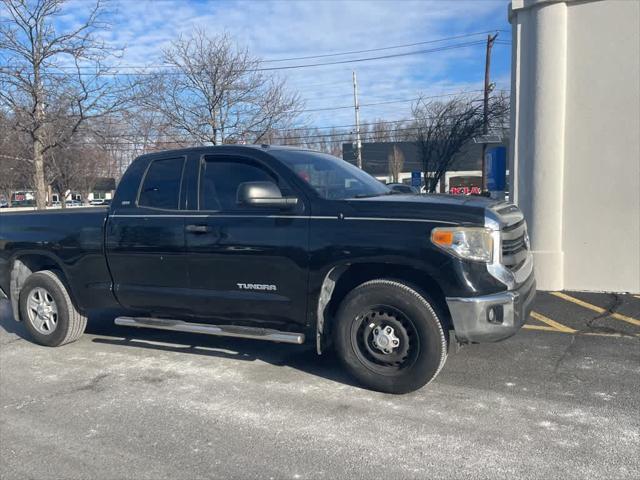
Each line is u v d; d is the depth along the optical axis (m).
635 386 4.40
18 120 15.52
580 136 7.46
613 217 7.40
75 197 46.56
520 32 7.78
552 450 3.43
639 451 3.39
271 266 4.63
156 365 5.25
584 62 7.36
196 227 4.92
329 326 4.72
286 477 3.23
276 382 4.72
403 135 43.81
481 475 3.18
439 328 4.15
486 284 4.04
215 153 5.11
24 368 5.29
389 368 4.34
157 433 3.84
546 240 7.67
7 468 3.43
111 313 7.58
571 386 4.43
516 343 5.51
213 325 5.05
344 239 4.34
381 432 3.74
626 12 7.11
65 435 3.85
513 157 8.06
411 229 4.16
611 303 6.92
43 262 6.19
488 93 25.53
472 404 4.14
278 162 4.79
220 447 3.61
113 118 17.05
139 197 5.38
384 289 4.25
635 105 7.16
